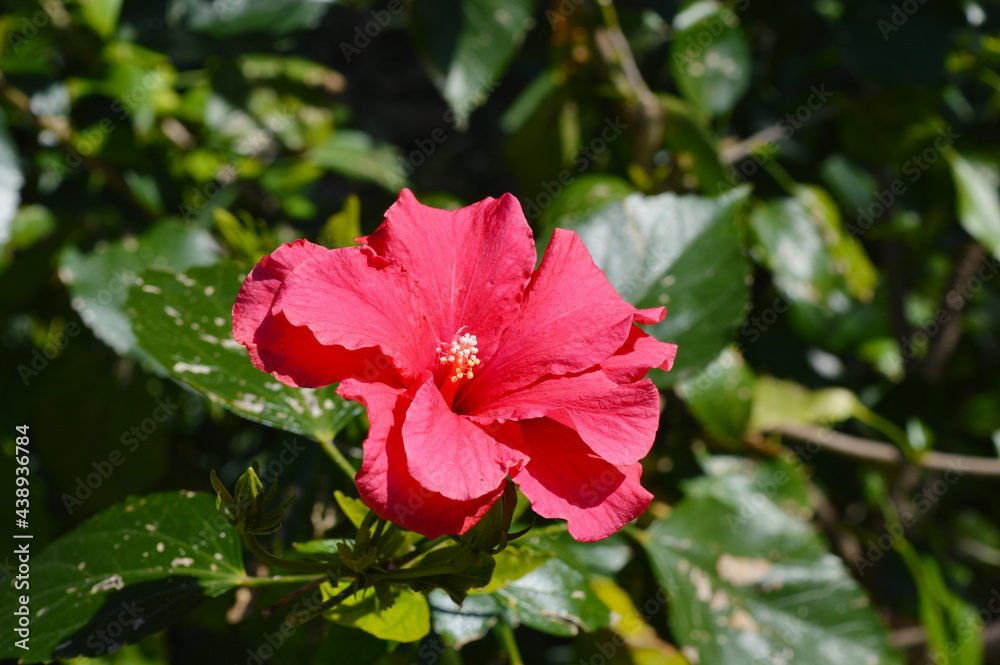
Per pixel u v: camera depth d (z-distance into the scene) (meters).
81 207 0.72
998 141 0.96
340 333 0.44
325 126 0.91
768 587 0.60
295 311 0.44
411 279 0.46
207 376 0.52
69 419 0.71
